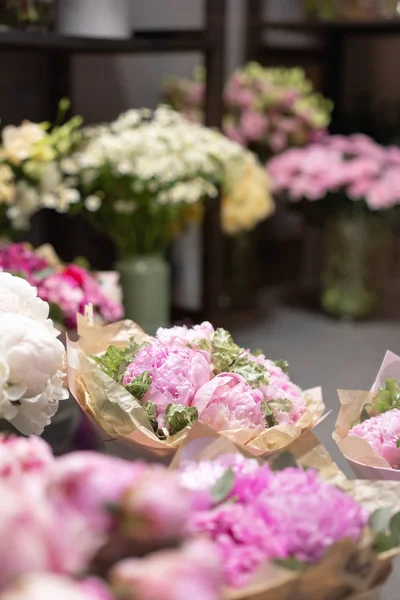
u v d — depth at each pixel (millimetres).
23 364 752
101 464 432
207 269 2035
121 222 1797
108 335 929
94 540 412
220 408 789
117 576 376
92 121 2145
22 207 1549
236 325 2199
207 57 1900
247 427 789
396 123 2625
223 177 1805
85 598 350
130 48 1709
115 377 836
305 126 2373
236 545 516
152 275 1830
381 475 777
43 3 1567
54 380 807
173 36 1884
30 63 2033
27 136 1521
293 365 1833
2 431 812
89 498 414
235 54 2580
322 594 511
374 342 2082
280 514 525
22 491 438
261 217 2221
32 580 354
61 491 420
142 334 939
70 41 1598
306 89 2432
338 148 2281
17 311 836
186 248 2373
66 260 2158
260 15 2602
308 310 2410
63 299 1291
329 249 2312
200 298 2287
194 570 379
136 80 2223
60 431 1007
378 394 895
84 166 1681
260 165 2332
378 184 2166
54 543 394
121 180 1720
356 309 2268
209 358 854
